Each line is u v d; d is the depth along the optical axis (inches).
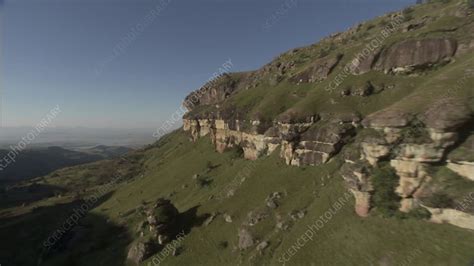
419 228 1669.5
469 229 1480.1
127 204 5615.2
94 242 4148.6
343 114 3181.6
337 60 4584.2
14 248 4719.5
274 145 4131.4
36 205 7696.9
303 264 2053.4
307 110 3656.5
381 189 1916.8
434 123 1669.5
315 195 2721.5
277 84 5708.7
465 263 1381.6
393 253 1673.2
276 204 2915.8
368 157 2022.6
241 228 2903.5
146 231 3754.9
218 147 5949.8
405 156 1790.1
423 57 3228.3
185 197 4613.7
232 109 5639.8
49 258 4131.4
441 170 1667.1
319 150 3142.2
